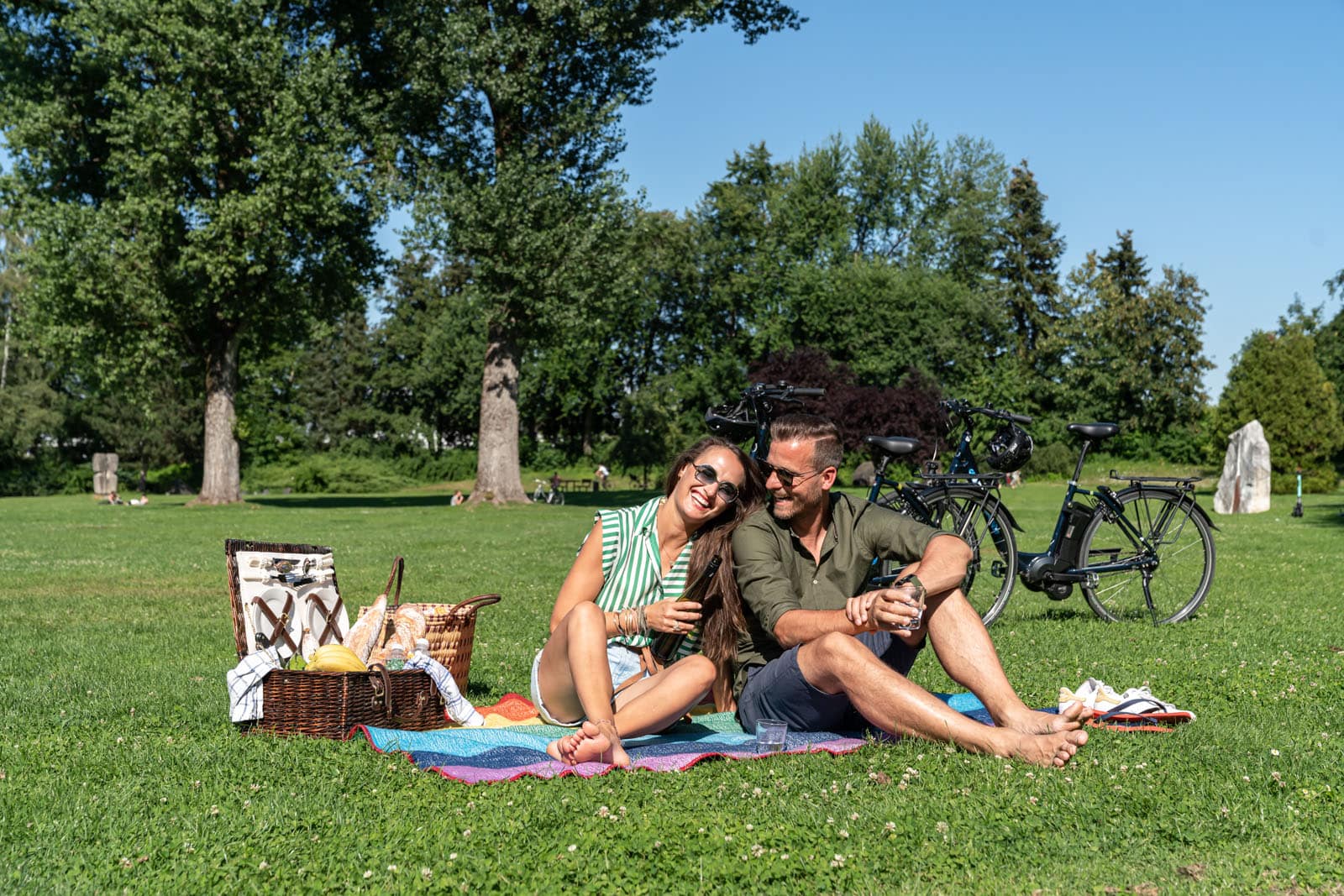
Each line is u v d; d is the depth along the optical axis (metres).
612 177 31.88
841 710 4.45
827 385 51.75
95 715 5.29
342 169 29.91
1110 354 66.62
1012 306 71.06
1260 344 39.78
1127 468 64.38
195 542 19.19
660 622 4.50
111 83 28.38
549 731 4.73
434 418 78.88
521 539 19.84
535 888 2.89
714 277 65.62
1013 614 9.05
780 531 4.64
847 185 66.44
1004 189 69.62
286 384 71.62
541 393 73.88
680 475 4.64
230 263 29.55
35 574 13.25
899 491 8.03
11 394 56.75
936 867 3.04
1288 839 3.23
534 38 30.31
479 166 32.28
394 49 32.16
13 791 3.85
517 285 31.69
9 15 29.81
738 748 4.31
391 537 20.31
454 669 5.73
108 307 30.12
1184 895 2.81
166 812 3.60
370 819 3.49
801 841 3.22
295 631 5.47
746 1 31.73
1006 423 8.24
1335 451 39.53
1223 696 5.57
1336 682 5.86
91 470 61.94
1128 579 8.64
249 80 29.14
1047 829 3.33
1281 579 11.45
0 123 29.33
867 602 4.13
